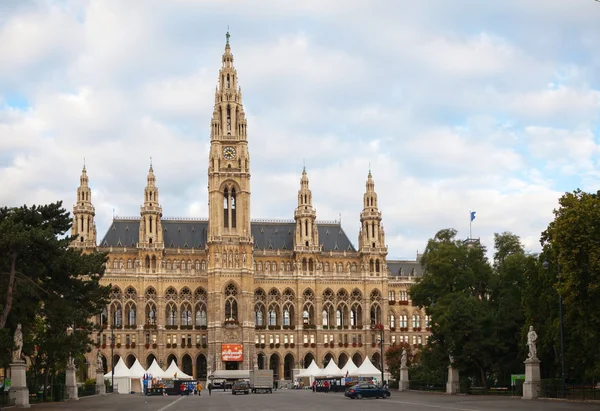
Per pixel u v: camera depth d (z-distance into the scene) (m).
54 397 115.69
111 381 177.38
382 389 113.56
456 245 153.00
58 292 104.88
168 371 182.75
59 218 104.44
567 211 91.19
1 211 100.25
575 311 94.31
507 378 127.88
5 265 93.88
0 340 90.50
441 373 143.25
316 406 88.12
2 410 85.69
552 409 72.94
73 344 107.56
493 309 132.50
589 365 101.50
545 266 93.81
